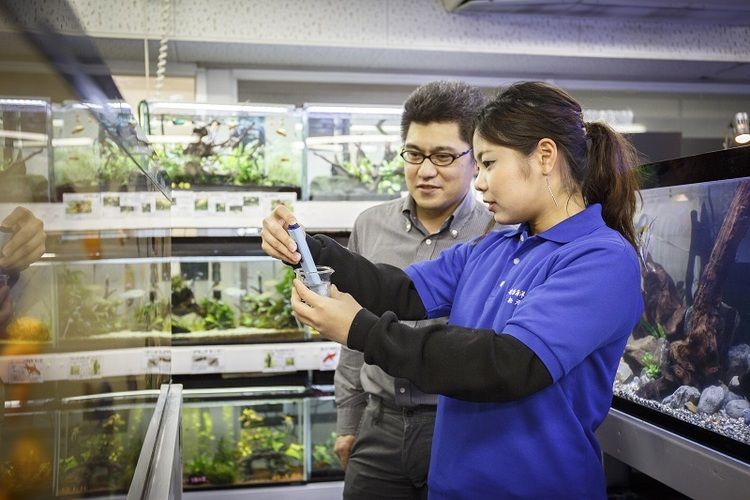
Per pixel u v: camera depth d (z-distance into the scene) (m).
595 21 3.65
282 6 3.32
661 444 1.36
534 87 1.14
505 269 1.25
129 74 3.71
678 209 1.36
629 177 1.22
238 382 2.74
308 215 2.75
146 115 2.65
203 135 2.69
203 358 2.66
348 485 1.78
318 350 2.73
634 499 1.68
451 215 1.78
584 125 1.19
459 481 1.18
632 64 3.91
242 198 2.70
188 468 2.76
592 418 1.16
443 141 1.66
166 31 3.14
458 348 1.01
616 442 1.54
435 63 3.82
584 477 1.14
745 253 1.17
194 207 2.66
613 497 1.70
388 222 1.88
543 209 1.17
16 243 0.49
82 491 0.68
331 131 2.76
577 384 1.14
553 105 1.12
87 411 0.70
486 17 3.52
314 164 2.77
